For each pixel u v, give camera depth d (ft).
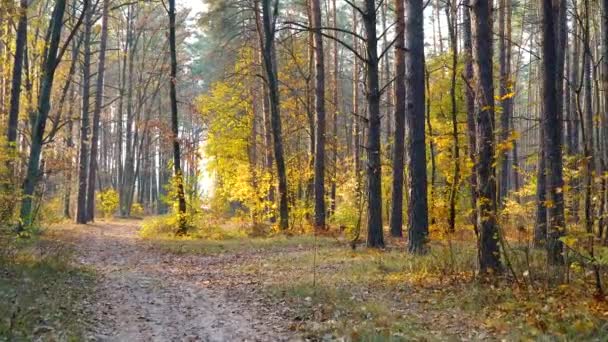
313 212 85.81
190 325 27.76
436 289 33.94
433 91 76.43
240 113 102.22
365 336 23.58
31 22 78.43
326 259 49.39
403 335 23.68
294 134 113.09
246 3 82.79
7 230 42.27
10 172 51.62
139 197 197.06
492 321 26.00
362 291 34.19
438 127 76.74
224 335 25.88
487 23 35.78
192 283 39.78
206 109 97.55
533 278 31.73
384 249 53.16
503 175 81.66
